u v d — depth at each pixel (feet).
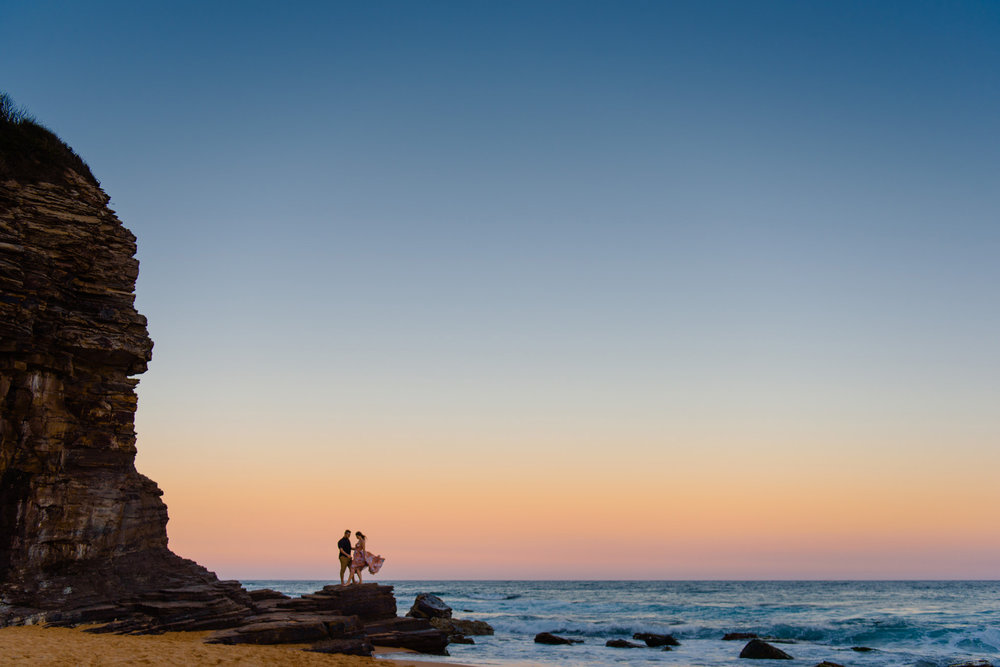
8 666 47.67
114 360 87.51
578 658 106.11
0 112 87.56
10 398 76.64
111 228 91.45
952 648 125.90
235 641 73.10
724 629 158.71
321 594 95.61
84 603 74.54
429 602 143.64
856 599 319.68
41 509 75.41
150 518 87.81
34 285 79.30
